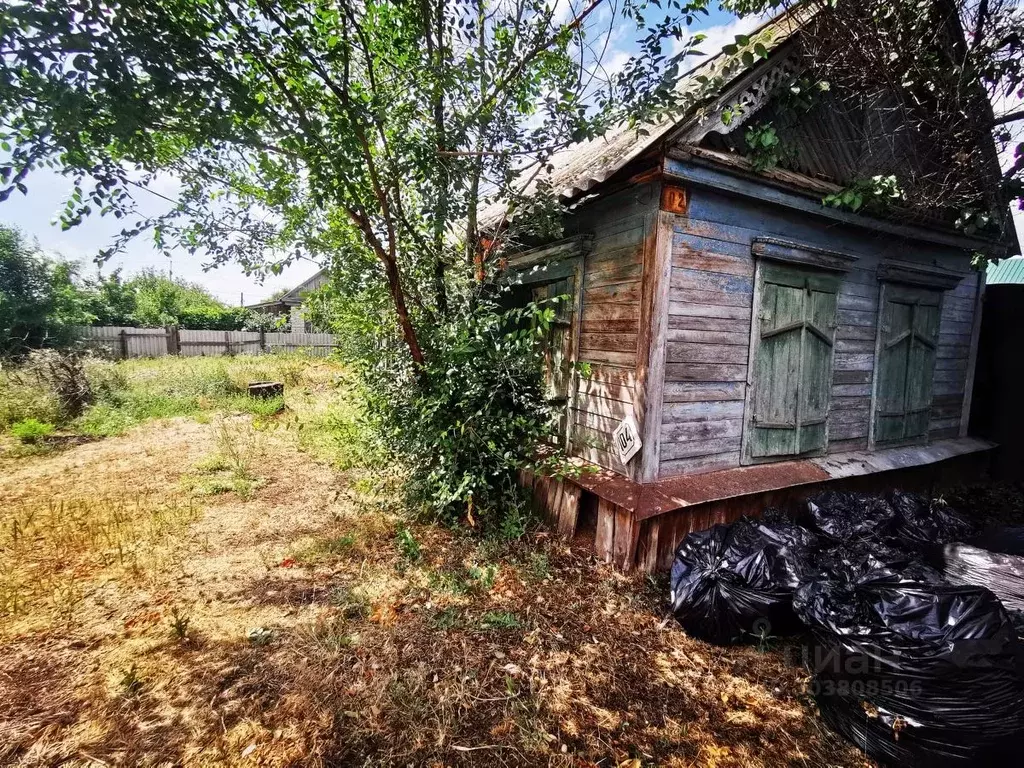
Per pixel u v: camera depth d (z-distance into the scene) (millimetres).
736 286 3801
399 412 4332
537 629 2703
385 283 4270
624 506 3318
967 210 4188
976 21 3414
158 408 8273
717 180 3480
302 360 14250
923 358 5301
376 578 3205
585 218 4191
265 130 2631
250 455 5883
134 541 3646
